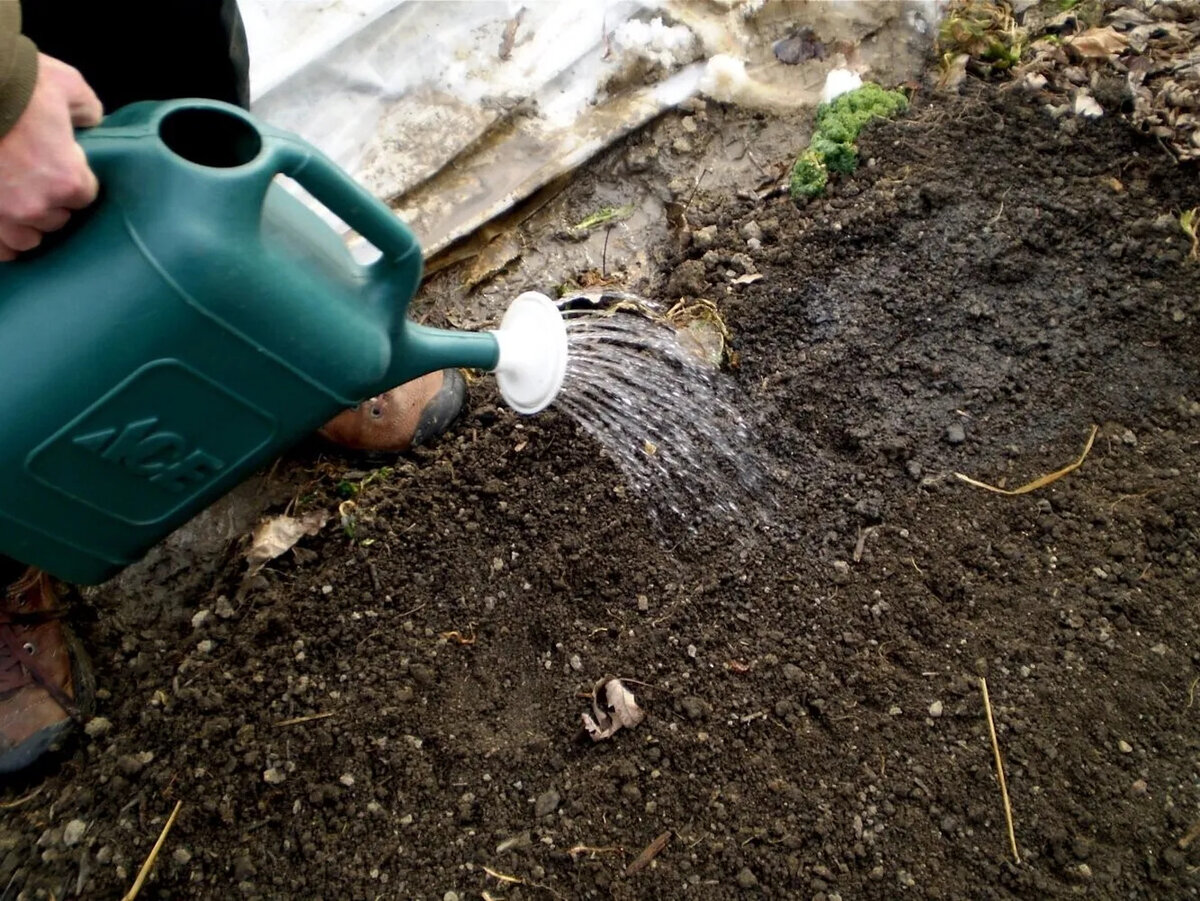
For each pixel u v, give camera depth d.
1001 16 1.11
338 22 1.03
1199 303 0.94
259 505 0.89
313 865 0.72
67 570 0.62
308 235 0.55
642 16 1.09
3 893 0.72
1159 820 0.73
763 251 1.00
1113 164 1.02
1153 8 1.10
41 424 0.52
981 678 0.79
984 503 0.87
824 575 0.85
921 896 0.71
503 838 0.74
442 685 0.81
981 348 0.95
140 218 0.48
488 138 1.05
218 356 0.53
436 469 0.90
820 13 1.11
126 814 0.74
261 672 0.80
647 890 0.72
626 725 0.78
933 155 1.03
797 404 0.93
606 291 0.99
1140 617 0.81
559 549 0.86
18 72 0.44
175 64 0.73
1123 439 0.89
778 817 0.74
